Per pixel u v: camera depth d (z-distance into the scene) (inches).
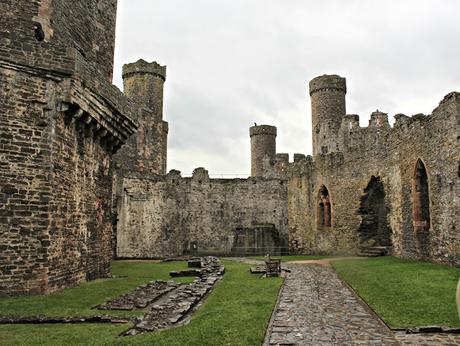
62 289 532.4
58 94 538.3
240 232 1444.4
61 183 542.0
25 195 504.4
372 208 1092.5
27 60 523.8
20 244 494.0
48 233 510.0
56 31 570.9
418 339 313.0
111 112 672.4
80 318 368.8
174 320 366.9
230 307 422.6
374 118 1444.4
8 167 501.7
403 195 900.0
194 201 1551.4
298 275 692.1
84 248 617.0
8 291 480.4
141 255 1392.7
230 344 297.0
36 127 521.0
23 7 534.9
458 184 667.4
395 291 490.3
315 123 1850.4
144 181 1435.8
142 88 1770.4
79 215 598.9
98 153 677.9
